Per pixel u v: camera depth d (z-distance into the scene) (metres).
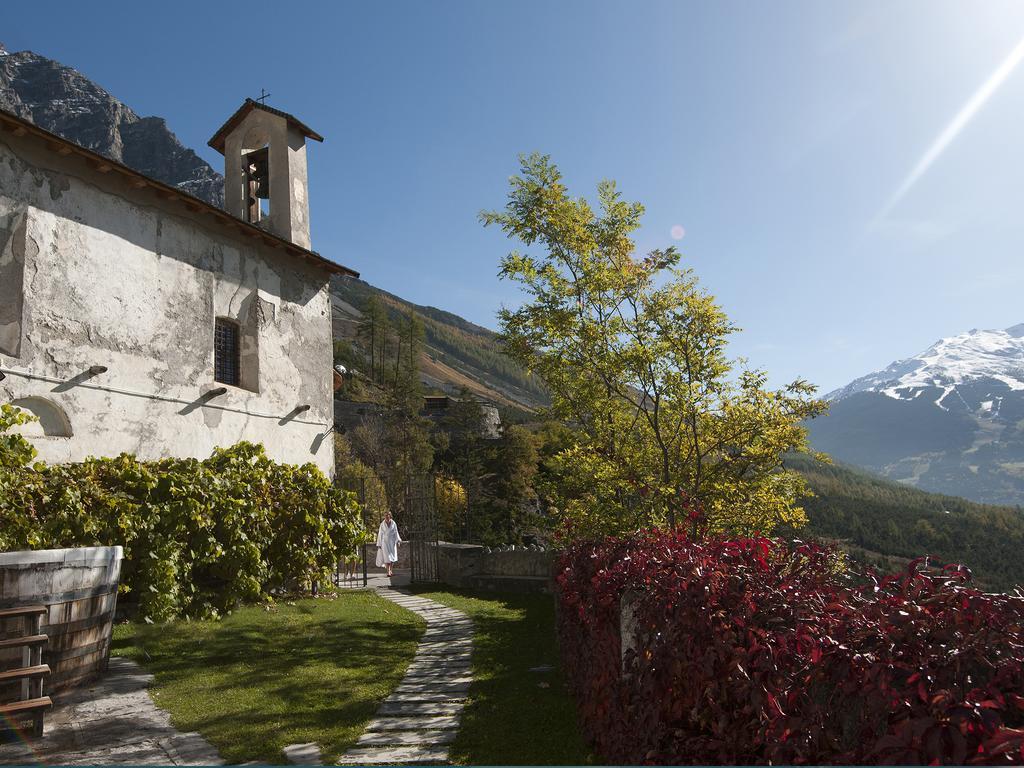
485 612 13.73
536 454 53.50
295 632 10.28
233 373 15.11
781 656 2.77
